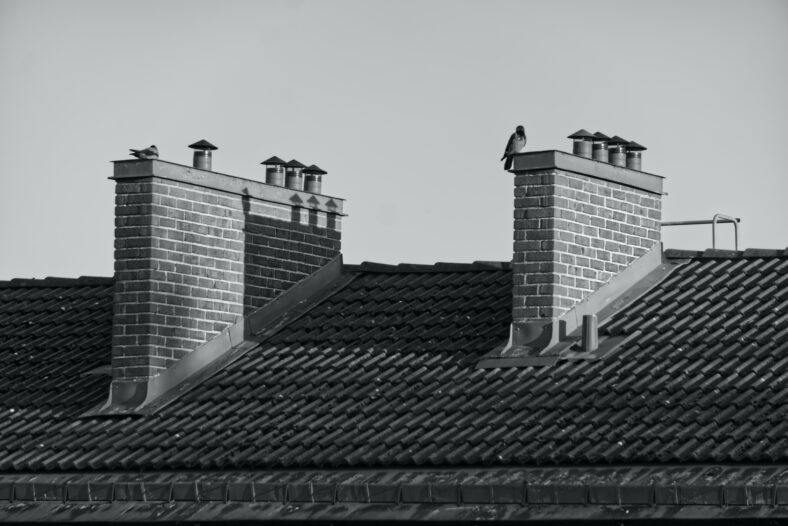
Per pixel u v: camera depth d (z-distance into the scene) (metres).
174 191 36.41
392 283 38.38
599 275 34.62
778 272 34.53
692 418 29.33
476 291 36.84
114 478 32.38
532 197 34.12
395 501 29.27
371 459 30.47
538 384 32.06
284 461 31.19
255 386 35.03
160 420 34.56
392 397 33.00
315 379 34.59
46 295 41.75
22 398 36.59
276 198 38.34
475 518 28.23
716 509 26.56
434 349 34.59
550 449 29.33
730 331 32.41
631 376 31.52
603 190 34.94
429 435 30.97
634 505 27.27
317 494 29.92
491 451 29.73
